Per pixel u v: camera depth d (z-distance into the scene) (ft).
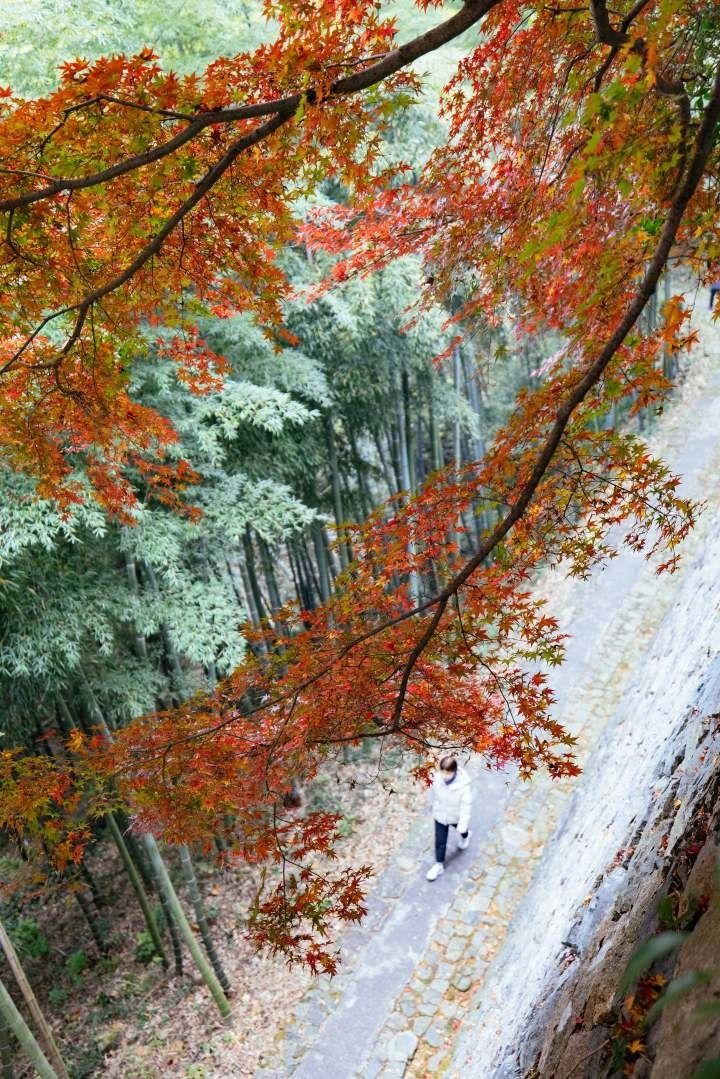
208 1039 22.66
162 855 30.58
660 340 7.52
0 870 26.27
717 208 7.47
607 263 7.29
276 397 22.94
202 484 24.00
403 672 8.75
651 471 7.68
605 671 30.32
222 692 9.75
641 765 14.49
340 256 25.98
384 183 8.59
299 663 9.00
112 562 23.12
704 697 11.56
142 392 21.84
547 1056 8.17
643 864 9.17
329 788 30.73
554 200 8.52
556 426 6.72
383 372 29.22
